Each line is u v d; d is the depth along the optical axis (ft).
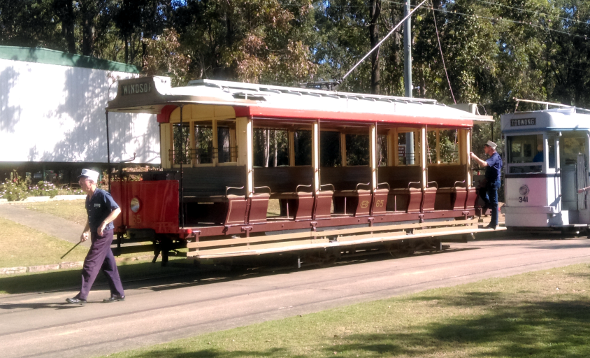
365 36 107.76
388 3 97.19
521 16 100.07
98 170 91.71
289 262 42.88
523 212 58.75
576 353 18.19
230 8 80.79
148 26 98.17
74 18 122.31
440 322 22.99
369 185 45.70
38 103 83.92
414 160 51.90
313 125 41.32
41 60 84.38
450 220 51.52
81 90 88.38
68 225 58.90
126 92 37.11
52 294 35.53
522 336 20.39
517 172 59.16
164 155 42.14
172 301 32.17
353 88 111.24
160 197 36.35
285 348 20.25
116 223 38.45
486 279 32.63
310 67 84.07
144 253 52.26
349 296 31.35
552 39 144.97
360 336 21.39
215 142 39.65
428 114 49.19
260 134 45.37
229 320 26.78
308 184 44.11
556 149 58.23
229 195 36.81
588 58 148.77
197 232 35.60
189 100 34.86
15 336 25.12
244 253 37.40
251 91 40.50
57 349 22.89
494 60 99.25
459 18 86.22
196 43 87.20
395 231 47.50
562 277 32.09
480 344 19.60
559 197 58.59
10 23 133.39
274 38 87.71
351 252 46.65
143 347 21.88
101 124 90.68
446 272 38.01
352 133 49.80
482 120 53.62
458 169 52.47
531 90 115.85
